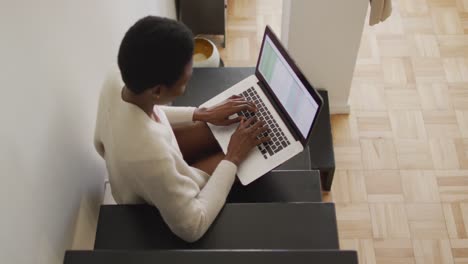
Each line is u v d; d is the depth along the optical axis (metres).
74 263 1.16
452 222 2.50
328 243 1.35
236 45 3.21
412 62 3.06
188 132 1.81
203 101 2.38
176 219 1.33
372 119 2.85
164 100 1.34
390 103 2.90
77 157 1.51
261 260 1.14
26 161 1.16
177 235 1.38
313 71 2.70
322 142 2.57
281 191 1.68
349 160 2.71
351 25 2.47
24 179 1.15
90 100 1.64
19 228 1.12
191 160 1.82
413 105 2.89
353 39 2.53
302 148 1.71
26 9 1.16
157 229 1.40
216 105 1.79
